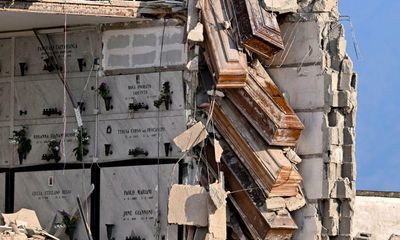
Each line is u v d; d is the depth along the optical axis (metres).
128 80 49.47
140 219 48.88
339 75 51.84
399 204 58.09
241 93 49.16
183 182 48.56
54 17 48.78
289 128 49.28
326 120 51.41
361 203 57.44
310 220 51.03
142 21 49.31
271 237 49.62
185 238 48.34
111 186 49.31
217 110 49.19
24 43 50.69
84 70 49.97
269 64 52.09
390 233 57.66
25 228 48.03
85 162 49.69
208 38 48.84
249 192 49.44
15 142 50.41
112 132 49.47
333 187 51.25
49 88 50.31
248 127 49.31
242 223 49.88
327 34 51.97
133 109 49.28
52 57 50.31
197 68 48.78
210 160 49.19
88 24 49.84
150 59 49.28
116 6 48.84
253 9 49.41
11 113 50.59
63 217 49.56
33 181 50.16
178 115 48.84
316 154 51.41
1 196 50.44
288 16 51.97
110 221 49.19
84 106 49.88
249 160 49.34
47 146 50.12
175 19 49.03
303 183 51.44
